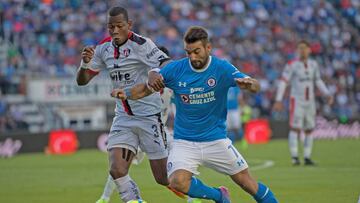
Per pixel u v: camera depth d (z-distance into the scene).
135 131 29.89
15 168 58.88
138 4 118.62
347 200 35.94
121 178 29.09
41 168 58.56
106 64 30.14
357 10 138.50
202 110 26.61
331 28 132.75
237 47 118.19
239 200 36.31
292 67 58.28
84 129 81.81
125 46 29.52
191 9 123.19
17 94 92.81
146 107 29.80
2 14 103.25
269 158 64.75
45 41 103.62
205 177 48.84
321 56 124.94
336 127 95.75
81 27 108.81
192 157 26.91
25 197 39.53
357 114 115.62
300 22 131.38
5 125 85.69
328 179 45.88
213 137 26.78
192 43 25.64
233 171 27.14
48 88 87.31
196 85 26.39
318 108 109.31
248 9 128.25
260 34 124.12
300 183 43.84
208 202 34.62
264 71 114.44
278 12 131.12
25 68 96.62
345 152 70.06
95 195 40.09
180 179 26.61
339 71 121.25
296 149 57.88
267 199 27.42
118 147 29.62
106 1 115.31
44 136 78.00
